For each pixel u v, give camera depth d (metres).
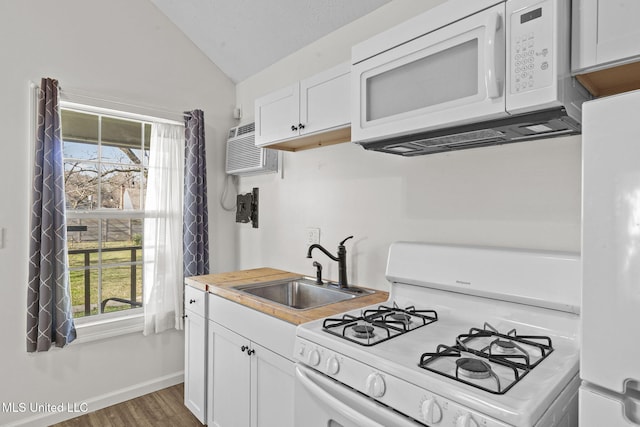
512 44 1.03
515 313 1.33
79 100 2.29
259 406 1.66
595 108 0.73
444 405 0.87
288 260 2.53
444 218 1.68
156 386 2.64
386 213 1.92
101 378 2.42
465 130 1.21
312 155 2.34
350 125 1.66
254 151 2.61
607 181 0.71
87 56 2.34
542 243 1.38
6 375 2.08
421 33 1.26
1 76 2.05
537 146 1.40
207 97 2.91
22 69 2.11
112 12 2.45
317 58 2.31
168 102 2.69
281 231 2.59
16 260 2.10
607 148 0.72
